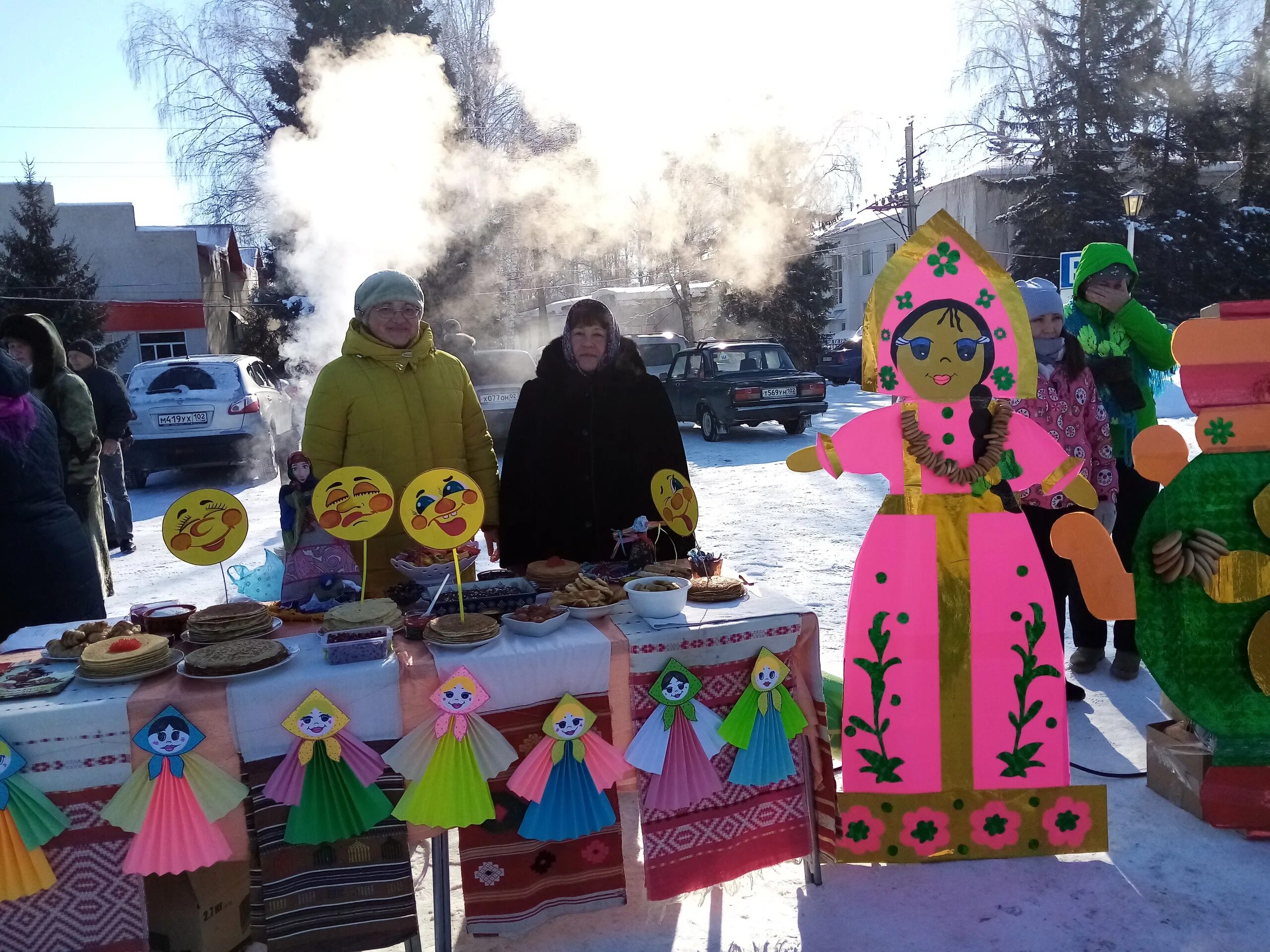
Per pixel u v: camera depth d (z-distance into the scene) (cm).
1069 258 1223
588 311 315
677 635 233
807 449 263
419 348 307
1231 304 271
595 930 238
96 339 1923
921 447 258
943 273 258
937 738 264
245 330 2445
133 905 206
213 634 231
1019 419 266
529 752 225
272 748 208
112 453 726
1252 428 271
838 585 557
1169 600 274
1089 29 2739
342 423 297
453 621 234
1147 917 235
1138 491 379
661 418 327
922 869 261
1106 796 265
